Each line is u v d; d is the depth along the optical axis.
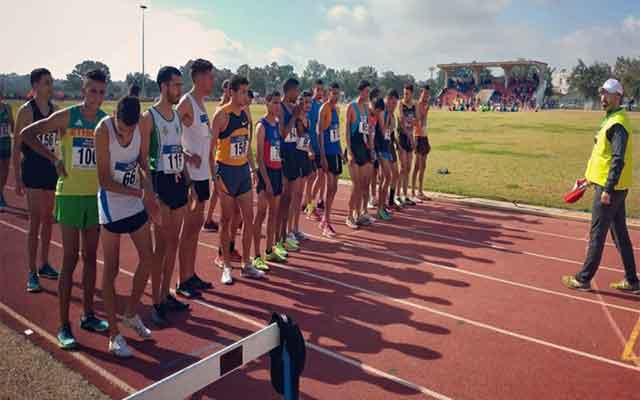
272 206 5.95
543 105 80.69
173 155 4.28
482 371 3.68
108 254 3.67
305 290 5.20
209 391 3.31
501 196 10.27
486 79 89.69
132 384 3.36
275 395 3.28
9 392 3.13
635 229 8.08
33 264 4.88
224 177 5.11
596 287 5.51
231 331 4.20
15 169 4.58
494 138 24.50
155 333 4.13
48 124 3.80
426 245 7.02
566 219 8.73
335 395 3.31
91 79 3.80
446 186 11.39
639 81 72.56
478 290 5.34
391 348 3.99
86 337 4.01
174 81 4.15
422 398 3.31
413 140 9.83
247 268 5.52
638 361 3.89
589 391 3.45
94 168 3.85
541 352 4.00
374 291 5.23
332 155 7.15
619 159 4.88
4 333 3.93
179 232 4.50
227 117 5.01
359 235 7.48
